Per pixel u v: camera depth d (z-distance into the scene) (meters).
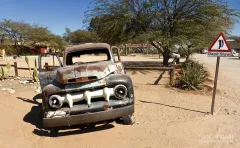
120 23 15.10
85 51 6.09
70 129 4.89
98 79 4.34
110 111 4.28
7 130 4.89
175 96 7.76
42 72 5.23
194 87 8.82
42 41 52.12
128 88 4.46
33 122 5.36
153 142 4.20
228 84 10.95
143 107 6.37
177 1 14.98
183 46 16.66
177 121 5.25
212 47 5.59
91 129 4.84
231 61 33.06
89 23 16.41
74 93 4.34
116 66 5.09
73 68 4.59
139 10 15.27
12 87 9.55
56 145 4.20
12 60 32.62
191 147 4.02
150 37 14.08
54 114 4.20
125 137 4.42
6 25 47.06
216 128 4.86
